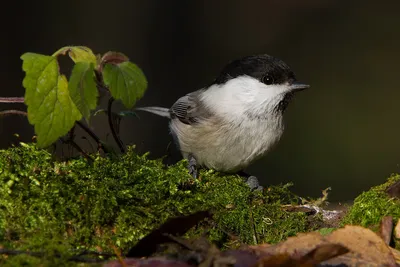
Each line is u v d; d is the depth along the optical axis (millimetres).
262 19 20375
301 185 14633
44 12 17484
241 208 5773
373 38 20359
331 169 15250
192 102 8039
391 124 17016
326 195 6570
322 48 19859
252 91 7473
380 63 19312
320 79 19016
